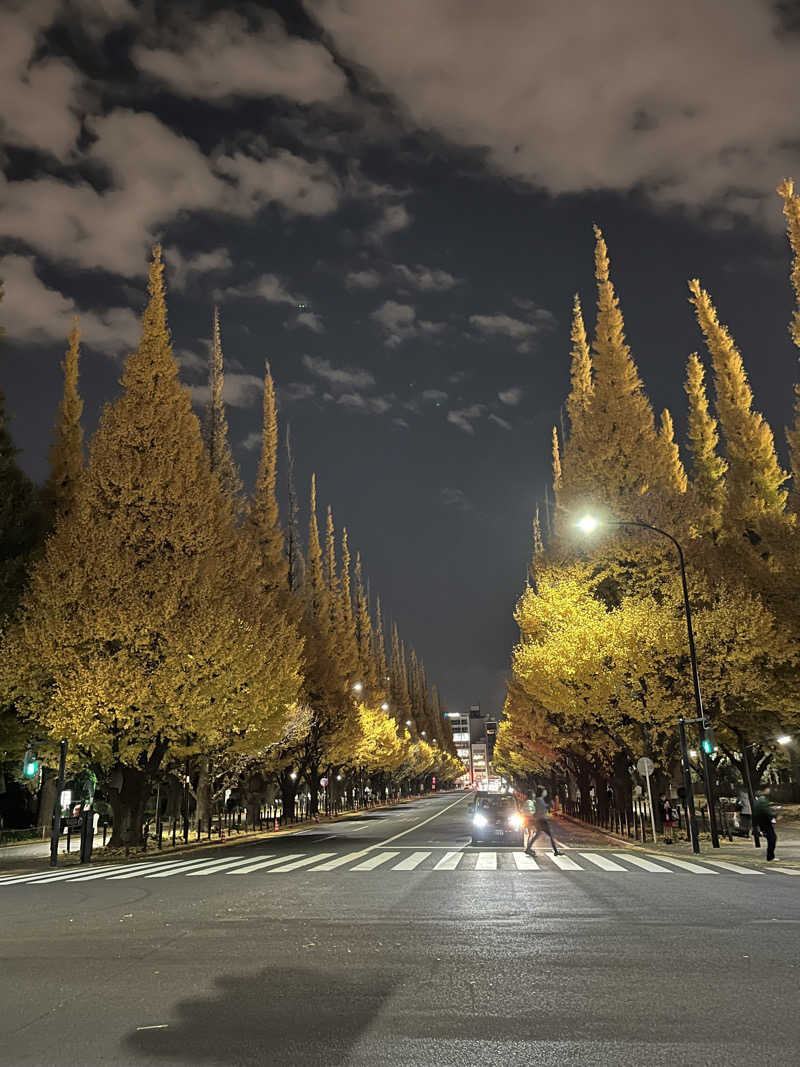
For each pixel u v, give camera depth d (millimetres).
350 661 62750
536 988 6387
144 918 10461
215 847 27438
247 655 26875
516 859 18984
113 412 26531
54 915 10938
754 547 30500
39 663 24234
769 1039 5086
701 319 33344
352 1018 5633
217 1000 6164
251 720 27547
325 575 64438
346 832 34938
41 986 6688
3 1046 5121
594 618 26953
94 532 24812
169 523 25391
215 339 42281
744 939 8352
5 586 27500
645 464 28812
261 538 43750
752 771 36656
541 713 34594
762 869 16062
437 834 31422
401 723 113812
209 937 8898
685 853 20156
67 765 26141
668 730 26859
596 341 30688
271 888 13633
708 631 25766
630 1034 5207
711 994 6164
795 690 27953
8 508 28906
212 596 26062
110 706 23234
